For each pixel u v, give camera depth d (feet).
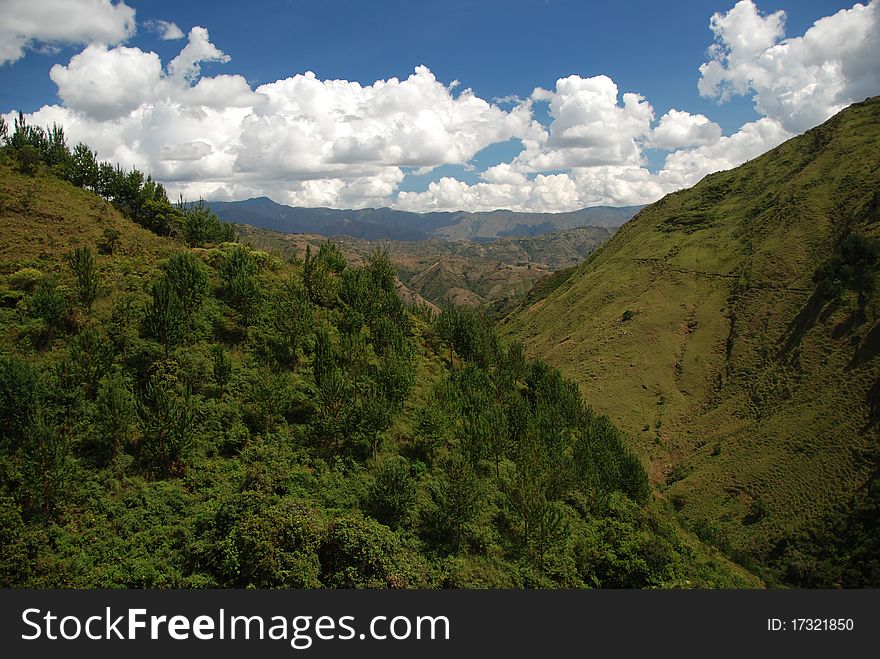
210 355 120.16
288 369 129.29
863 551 163.53
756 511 208.64
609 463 148.25
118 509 78.38
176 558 72.08
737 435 264.72
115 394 88.84
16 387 82.12
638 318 411.95
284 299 149.48
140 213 211.20
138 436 92.07
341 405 111.65
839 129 509.35
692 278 439.63
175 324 111.34
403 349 155.94
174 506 81.61
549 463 126.31
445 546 92.12
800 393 261.44
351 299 167.32
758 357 317.63
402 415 131.64
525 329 536.83
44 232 159.33
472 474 102.17
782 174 525.34
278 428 106.83
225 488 87.20
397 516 94.22
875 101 522.47
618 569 94.02
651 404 329.31
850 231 343.26
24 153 199.11
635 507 138.51
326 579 71.56
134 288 133.28
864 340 254.68
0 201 167.02
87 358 95.35
